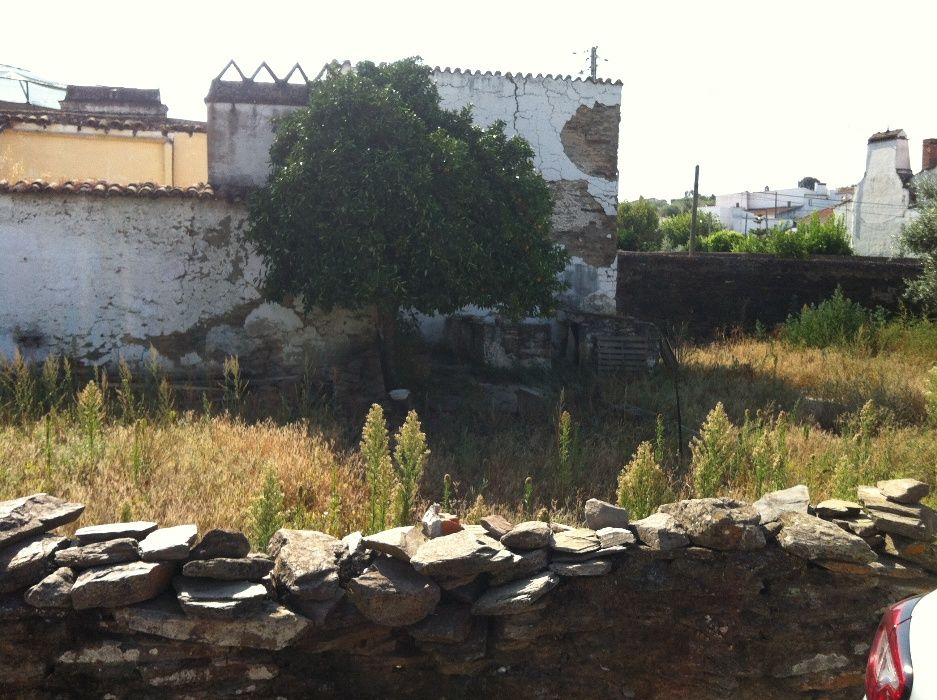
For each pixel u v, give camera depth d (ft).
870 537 14.46
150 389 31.81
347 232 32.42
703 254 68.18
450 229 32.94
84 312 35.17
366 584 11.98
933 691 8.41
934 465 25.85
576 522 20.79
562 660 13.29
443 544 12.59
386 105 33.68
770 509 14.80
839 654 13.79
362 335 39.40
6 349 34.19
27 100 69.77
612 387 42.65
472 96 51.55
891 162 94.12
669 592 13.52
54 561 11.82
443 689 12.90
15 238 34.19
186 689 11.85
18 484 18.63
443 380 40.70
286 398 33.96
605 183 53.98
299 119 35.01
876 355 55.21
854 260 70.03
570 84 53.01
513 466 26.32
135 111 65.00
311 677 12.31
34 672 11.56
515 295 35.63
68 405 28.58
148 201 35.76
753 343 61.46
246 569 11.94
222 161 38.06
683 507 14.08
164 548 11.73
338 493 20.12
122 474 20.24
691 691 13.52
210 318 36.88
